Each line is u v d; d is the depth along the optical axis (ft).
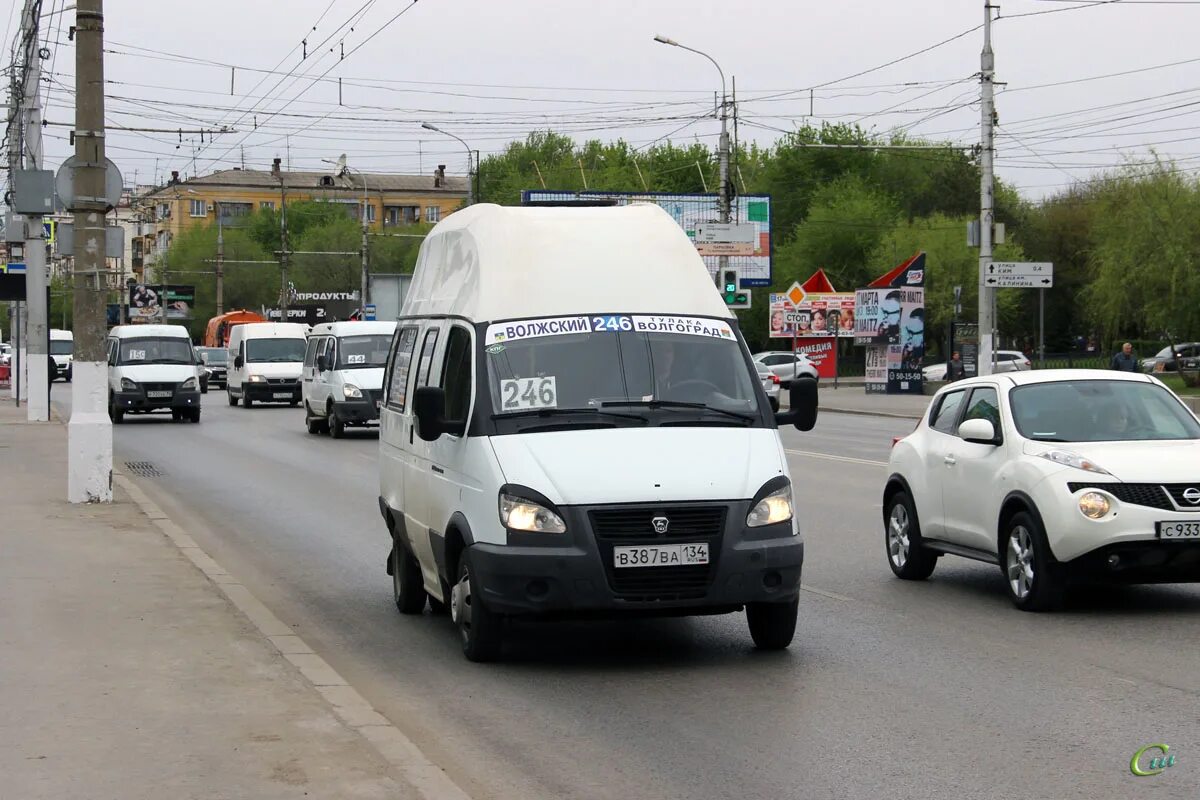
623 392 31.24
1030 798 20.38
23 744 22.22
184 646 30.17
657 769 22.22
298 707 24.85
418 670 30.07
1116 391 38.88
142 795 19.56
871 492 65.92
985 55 127.13
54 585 37.96
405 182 484.33
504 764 22.65
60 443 92.27
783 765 22.31
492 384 31.04
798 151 345.10
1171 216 182.39
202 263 385.09
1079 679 28.22
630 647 32.19
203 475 78.54
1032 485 35.78
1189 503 34.19
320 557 48.26
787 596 29.48
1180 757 22.39
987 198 127.85
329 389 108.99
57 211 84.28
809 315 224.53
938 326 288.71
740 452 30.07
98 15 56.54
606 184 337.93
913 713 25.59
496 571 28.71
